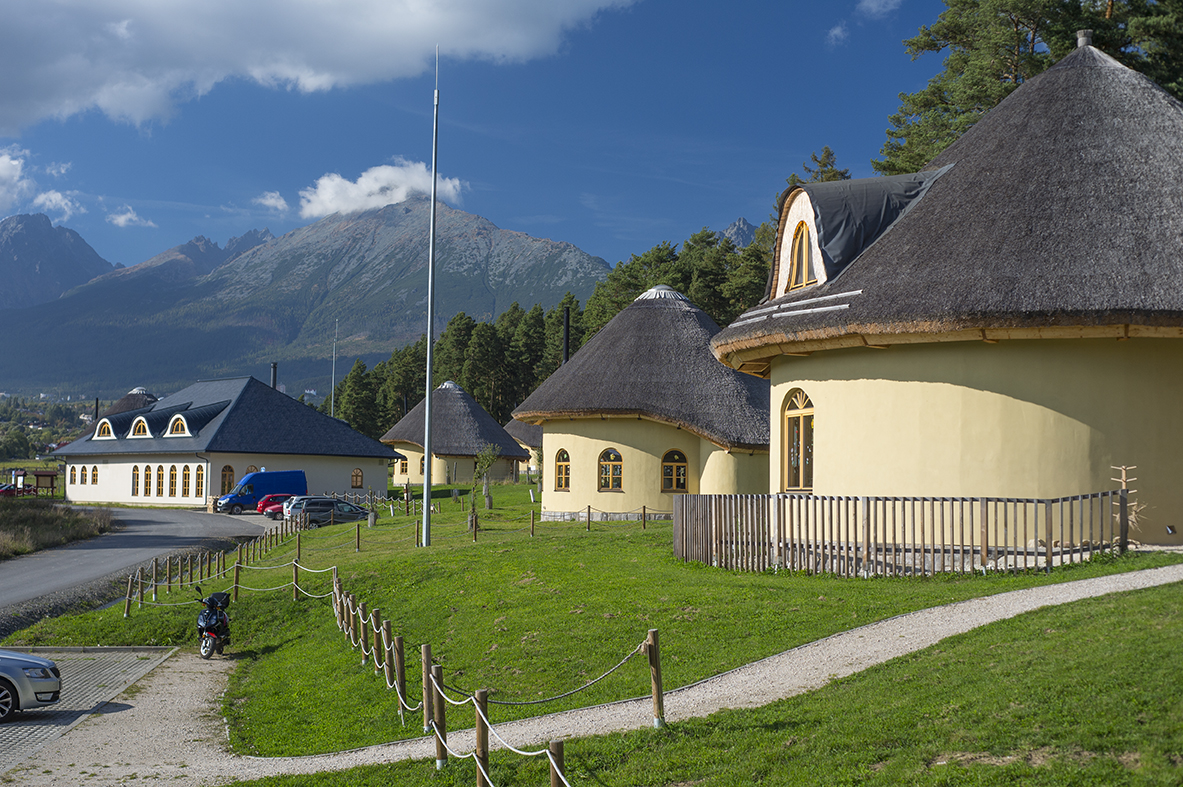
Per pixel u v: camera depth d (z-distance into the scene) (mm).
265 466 71812
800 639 14227
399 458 79562
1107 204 19422
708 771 9523
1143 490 19047
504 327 140250
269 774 12312
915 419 20578
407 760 12047
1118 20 43188
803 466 23859
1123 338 18922
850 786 8469
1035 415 19391
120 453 76188
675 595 18047
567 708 12977
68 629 24984
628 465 38156
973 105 47688
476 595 21656
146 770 12891
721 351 25500
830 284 22234
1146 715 8484
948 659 11500
